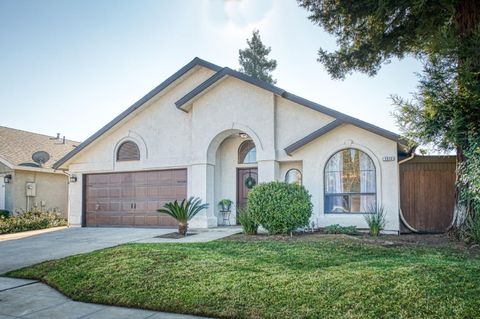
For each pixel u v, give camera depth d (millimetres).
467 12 9414
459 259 7500
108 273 7262
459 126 8188
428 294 5180
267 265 7184
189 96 14617
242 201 15312
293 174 13945
